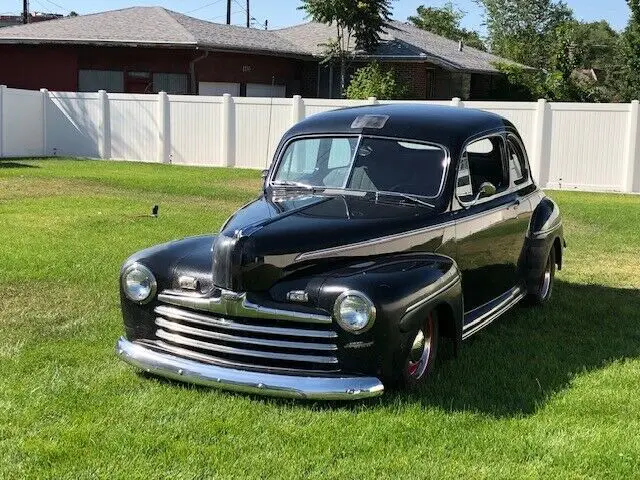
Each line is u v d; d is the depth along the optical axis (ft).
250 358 15.60
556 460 13.20
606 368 18.20
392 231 16.94
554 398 16.08
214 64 92.84
